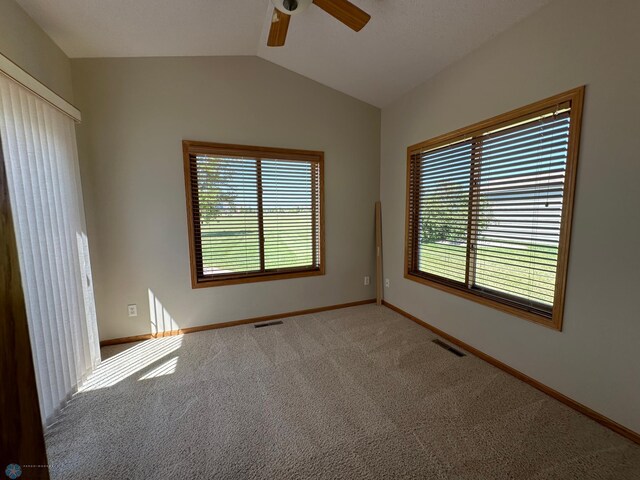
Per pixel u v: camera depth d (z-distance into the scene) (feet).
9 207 2.21
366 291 12.66
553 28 5.83
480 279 8.15
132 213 9.00
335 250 11.91
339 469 4.65
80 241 7.30
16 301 2.22
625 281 5.06
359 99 11.66
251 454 4.94
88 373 7.34
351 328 10.19
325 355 8.31
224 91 9.64
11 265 2.19
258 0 7.22
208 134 9.55
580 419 5.66
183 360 8.08
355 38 8.13
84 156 8.42
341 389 6.72
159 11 7.02
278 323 10.68
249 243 10.55
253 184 10.36
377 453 4.95
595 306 5.49
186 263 9.68
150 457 4.89
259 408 6.10
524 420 5.67
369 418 5.77
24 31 6.06
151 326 9.48
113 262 8.95
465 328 8.59
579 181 5.58
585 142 5.44
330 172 11.48
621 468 4.59
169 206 9.34
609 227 5.20
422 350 8.59
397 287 11.68
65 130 6.88
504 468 4.63
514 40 6.63
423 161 10.02
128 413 5.98
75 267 7.00
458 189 8.61
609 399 5.38
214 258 10.12
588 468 4.60
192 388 6.81
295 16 7.67
